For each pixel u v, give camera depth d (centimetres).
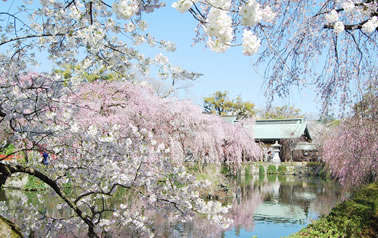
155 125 1246
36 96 339
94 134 443
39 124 372
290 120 3991
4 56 361
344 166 904
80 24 349
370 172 891
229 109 4138
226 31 167
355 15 464
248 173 3003
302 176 2956
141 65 382
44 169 514
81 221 516
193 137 1488
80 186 534
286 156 3728
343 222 706
